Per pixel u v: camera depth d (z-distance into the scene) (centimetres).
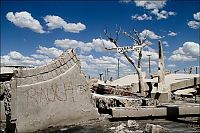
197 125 1421
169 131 1272
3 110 1681
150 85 2883
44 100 1362
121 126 1361
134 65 3017
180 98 2697
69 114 1455
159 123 1495
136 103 1795
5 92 1343
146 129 1215
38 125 1330
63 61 1460
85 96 1530
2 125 1599
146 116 1609
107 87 2420
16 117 1270
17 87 1287
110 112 1644
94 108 1559
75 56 1527
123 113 1581
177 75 4012
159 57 2314
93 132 1298
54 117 1394
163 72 2292
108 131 1308
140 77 2978
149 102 1822
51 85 1396
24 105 1297
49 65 1398
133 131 1236
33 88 1330
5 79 1872
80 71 1532
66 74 1462
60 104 1423
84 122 1510
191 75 3928
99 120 1552
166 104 1931
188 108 1636
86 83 1545
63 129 1373
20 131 1268
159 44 2308
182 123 1488
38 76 1354
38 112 1336
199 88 3114
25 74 1312
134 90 3164
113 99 1728
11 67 2519
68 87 1464
